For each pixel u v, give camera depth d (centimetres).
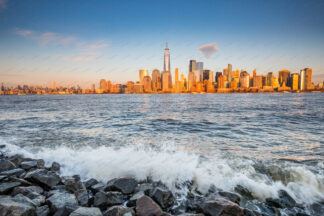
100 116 2669
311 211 471
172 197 503
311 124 1858
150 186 557
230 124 1903
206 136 1350
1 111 3378
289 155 884
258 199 517
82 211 391
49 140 1192
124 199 512
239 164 730
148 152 896
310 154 902
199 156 845
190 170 669
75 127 1734
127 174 651
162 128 1692
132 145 1072
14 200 418
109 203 477
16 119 2292
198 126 1800
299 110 3375
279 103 5709
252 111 3272
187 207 480
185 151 940
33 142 1134
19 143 1106
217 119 2289
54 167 723
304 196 531
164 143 1133
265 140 1212
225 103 6025
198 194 543
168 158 791
